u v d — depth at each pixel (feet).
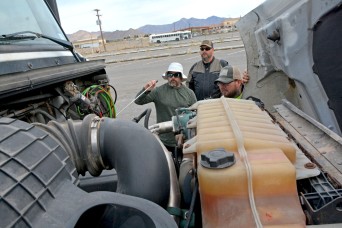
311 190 3.94
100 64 10.43
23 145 3.10
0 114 6.23
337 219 3.34
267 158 3.73
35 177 2.92
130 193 4.29
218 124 4.96
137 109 27.81
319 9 6.74
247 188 3.43
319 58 7.04
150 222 2.94
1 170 2.75
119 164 4.57
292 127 6.01
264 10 9.29
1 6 7.95
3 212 2.54
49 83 6.57
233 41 116.57
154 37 250.16
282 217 3.26
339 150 4.84
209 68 16.71
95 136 4.74
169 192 4.63
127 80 49.42
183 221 4.55
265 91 9.57
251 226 3.22
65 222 2.75
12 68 6.47
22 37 7.62
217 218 3.38
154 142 4.76
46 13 10.18
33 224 2.66
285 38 7.42
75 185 3.29
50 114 7.98
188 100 13.46
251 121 5.08
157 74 52.44
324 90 7.18
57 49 9.03
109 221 3.16
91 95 9.47
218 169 3.52
